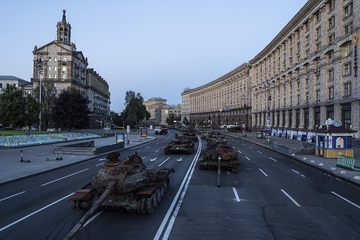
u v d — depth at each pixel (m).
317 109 44.75
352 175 16.27
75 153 25.59
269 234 7.54
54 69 83.88
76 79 89.19
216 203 10.45
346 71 37.34
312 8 45.91
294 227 8.11
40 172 16.59
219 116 113.50
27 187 13.09
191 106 154.88
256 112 80.75
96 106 107.31
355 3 34.22
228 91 106.25
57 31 89.19
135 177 8.94
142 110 107.62
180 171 17.56
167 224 8.18
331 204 10.64
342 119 37.62
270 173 17.36
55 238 7.18
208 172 17.27
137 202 8.93
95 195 9.08
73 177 15.59
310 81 47.16
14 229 7.78
